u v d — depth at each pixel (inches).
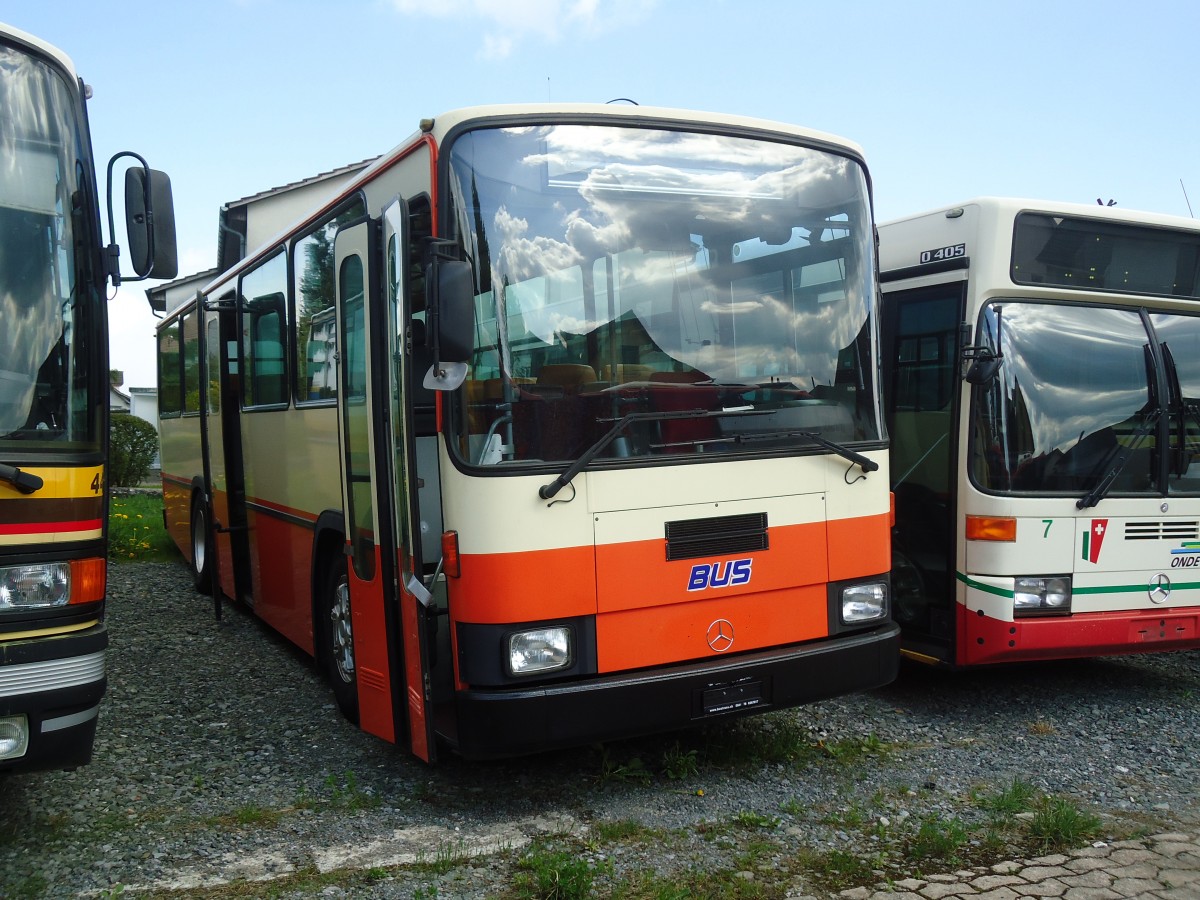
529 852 168.1
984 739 232.4
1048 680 284.2
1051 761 217.5
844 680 199.2
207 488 371.6
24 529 150.6
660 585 182.9
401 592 185.2
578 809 188.5
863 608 205.8
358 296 206.4
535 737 171.0
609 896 153.1
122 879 157.4
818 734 233.9
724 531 189.2
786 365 199.6
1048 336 253.0
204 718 243.9
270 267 292.8
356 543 210.8
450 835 176.4
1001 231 246.7
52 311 159.8
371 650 203.0
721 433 190.5
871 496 207.8
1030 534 243.4
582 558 176.6
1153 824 184.1
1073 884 158.7
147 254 168.9
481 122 179.5
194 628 347.6
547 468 174.9
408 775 206.1
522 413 175.2
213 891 153.2
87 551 158.7
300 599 272.8
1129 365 260.2
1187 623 255.8
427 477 194.4
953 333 255.1
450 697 182.1
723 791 197.8
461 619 174.4
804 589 198.4
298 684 275.0
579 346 180.5
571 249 182.2
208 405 368.5
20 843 170.7
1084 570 248.2
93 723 159.3
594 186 186.1
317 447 250.4
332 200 237.5
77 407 160.1
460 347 165.5
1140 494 254.7
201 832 176.2
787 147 205.8
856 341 209.6
